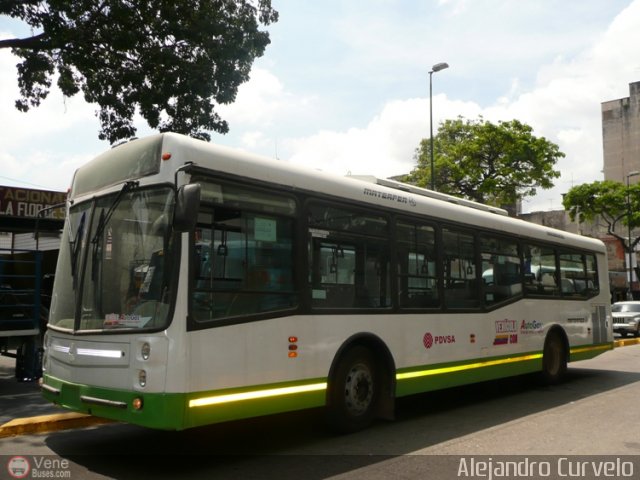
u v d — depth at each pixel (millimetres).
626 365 14492
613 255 51188
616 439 6664
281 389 5930
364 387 7031
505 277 9570
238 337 5559
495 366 9078
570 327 11234
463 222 8781
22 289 10430
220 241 5562
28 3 12906
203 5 14523
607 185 41125
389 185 8211
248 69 15297
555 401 9234
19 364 10523
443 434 6898
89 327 5680
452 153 33094
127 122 15039
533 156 32562
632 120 59562
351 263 6930
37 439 6609
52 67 14516
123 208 5707
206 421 5199
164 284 5191
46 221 13047
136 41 13688
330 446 6316
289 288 6172
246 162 5934
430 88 25859
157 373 5031
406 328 7512
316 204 6605
